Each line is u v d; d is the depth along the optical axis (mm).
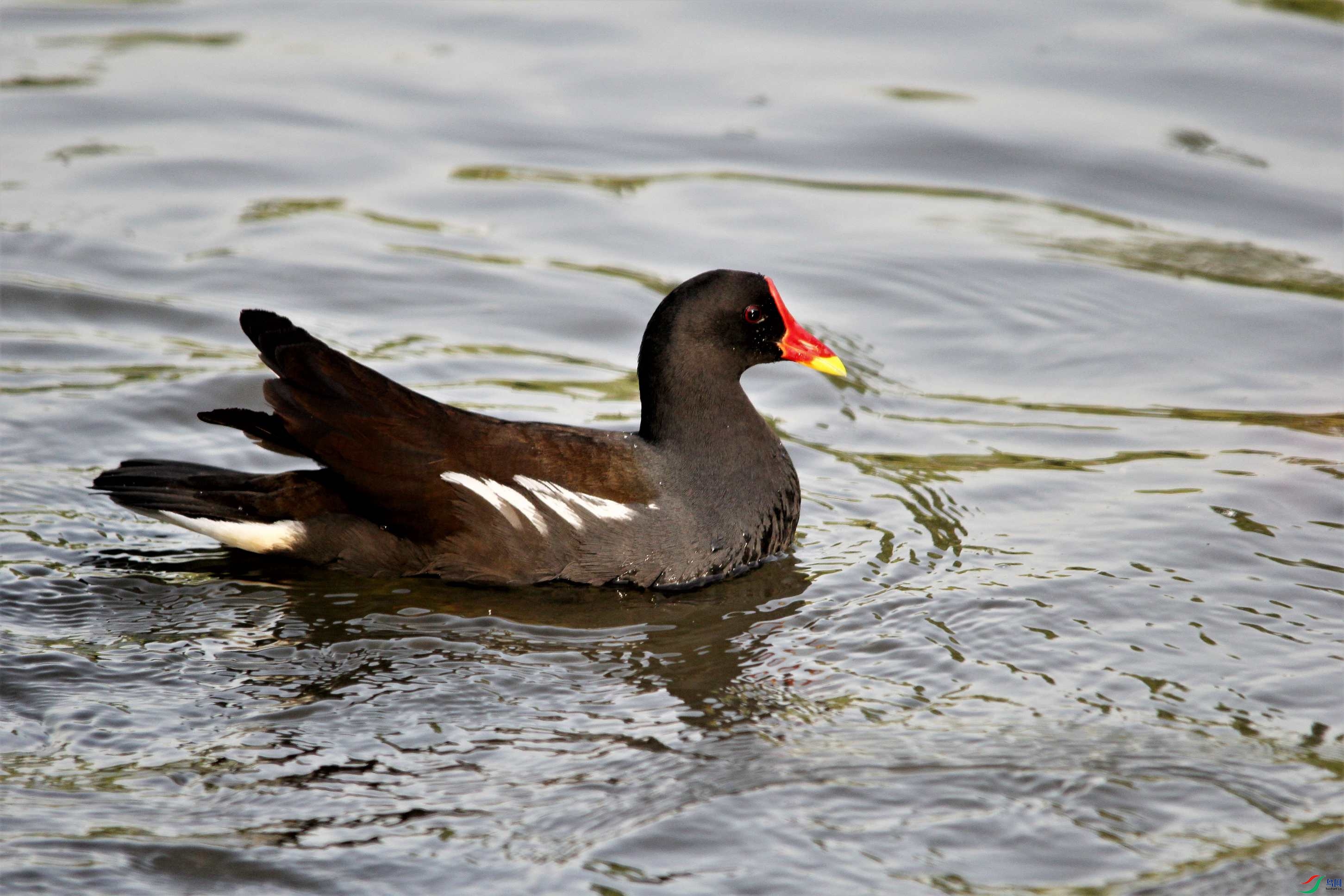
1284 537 11836
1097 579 11203
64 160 18812
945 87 20969
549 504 11258
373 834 7996
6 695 9336
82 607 10656
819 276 17000
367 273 16766
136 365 14695
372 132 19984
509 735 9078
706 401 11805
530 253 17406
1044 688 9711
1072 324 16125
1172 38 22094
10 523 11836
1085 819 8219
